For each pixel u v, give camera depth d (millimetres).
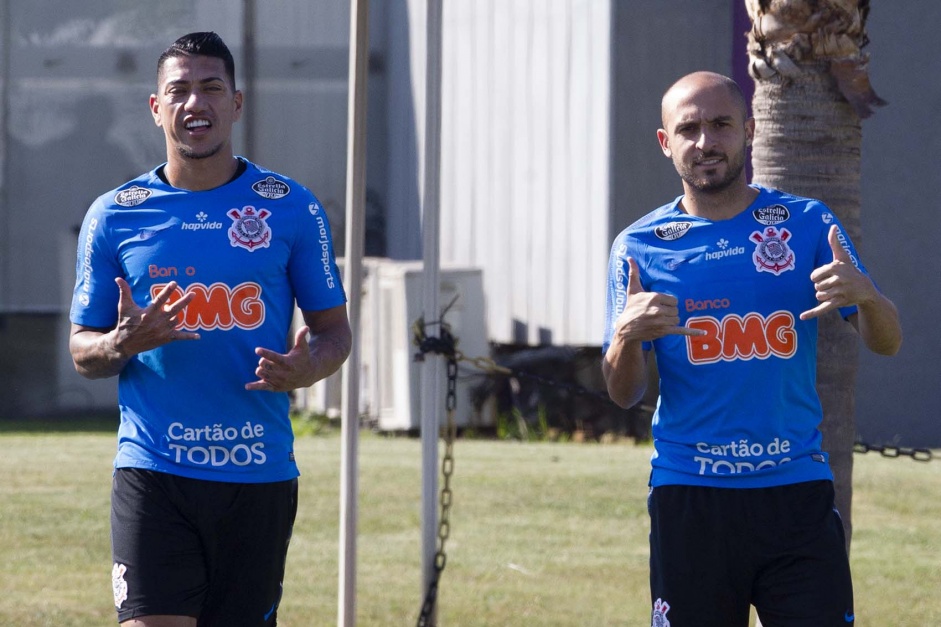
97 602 20984
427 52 16750
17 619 19797
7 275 53656
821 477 12086
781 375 11992
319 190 56344
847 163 16078
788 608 11906
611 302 12750
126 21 54094
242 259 12492
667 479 12203
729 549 12008
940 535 26734
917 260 42094
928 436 42000
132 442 12578
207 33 12789
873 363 41906
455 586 22469
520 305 47344
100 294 12805
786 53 15906
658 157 42562
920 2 41969
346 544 15977
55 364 53844
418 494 30516
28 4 53406
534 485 31594
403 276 43125
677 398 12258
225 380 12453
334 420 46094
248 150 55719
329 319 13047
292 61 55906
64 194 53906
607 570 23672
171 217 12570
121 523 12492
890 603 21375
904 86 42000
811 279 11844
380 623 20109
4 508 28109
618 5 42219
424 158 17000
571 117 44250
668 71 42438
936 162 42094
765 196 12438
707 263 12180
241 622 12828
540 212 46031
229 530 12578
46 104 53750
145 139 54250
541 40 45812
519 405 44562
